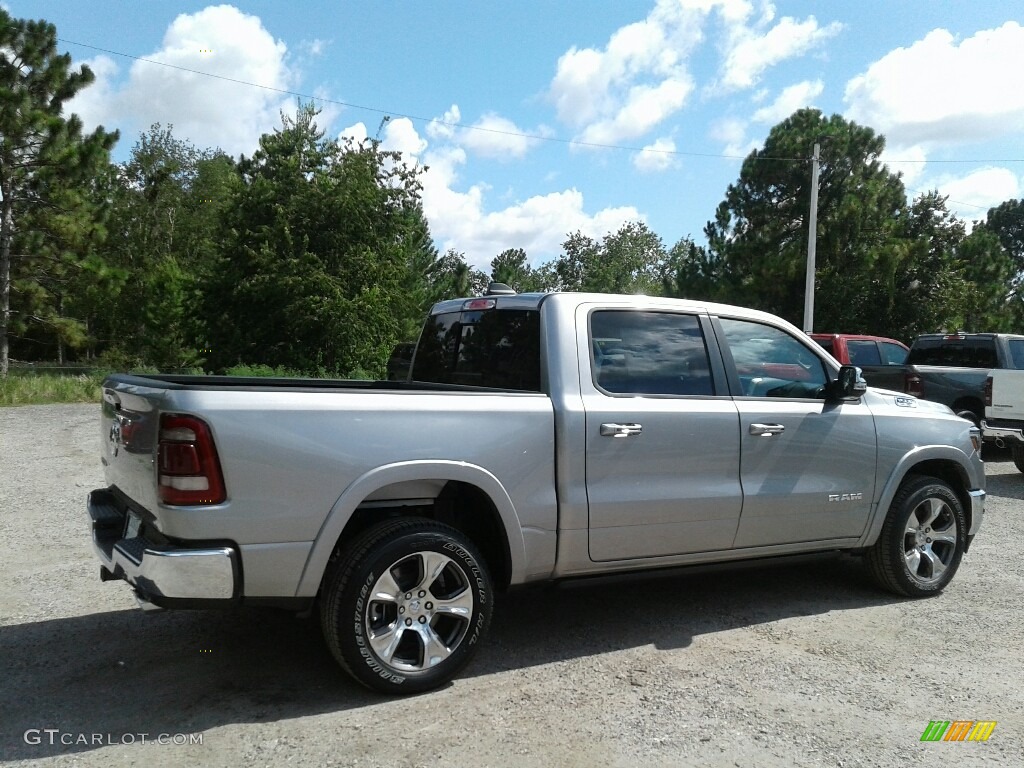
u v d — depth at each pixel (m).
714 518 4.64
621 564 4.44
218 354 26.81
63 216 29.31
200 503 3.37
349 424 3.67
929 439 5.54
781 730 3.50
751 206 31.45
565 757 3.24
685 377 4.71
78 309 43.12
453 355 5.05
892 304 29.14
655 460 4.46
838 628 4.85
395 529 3.78
